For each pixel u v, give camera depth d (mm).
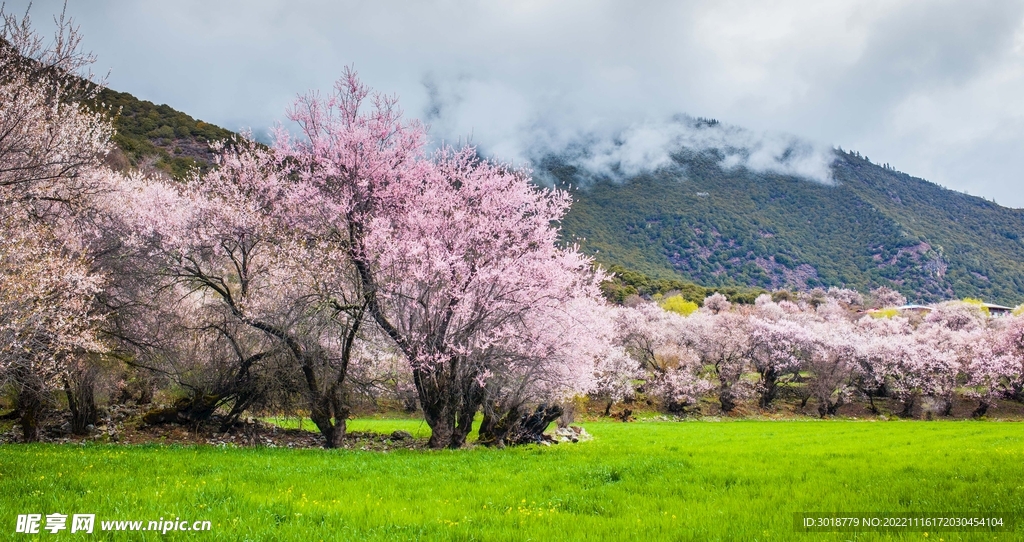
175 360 22562
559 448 21062
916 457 18531
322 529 8789
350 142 22516
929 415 64125
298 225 22484
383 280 20672
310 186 22516
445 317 20672
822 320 100000
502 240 22031
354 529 8812
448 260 20016
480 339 20484
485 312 20703
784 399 70938
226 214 21359
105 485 11242
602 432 37750
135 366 22828
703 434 35344
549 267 21938
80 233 21547
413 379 22266
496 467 15531
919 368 63875
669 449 22531
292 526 8805
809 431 37250
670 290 127188
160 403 27328
